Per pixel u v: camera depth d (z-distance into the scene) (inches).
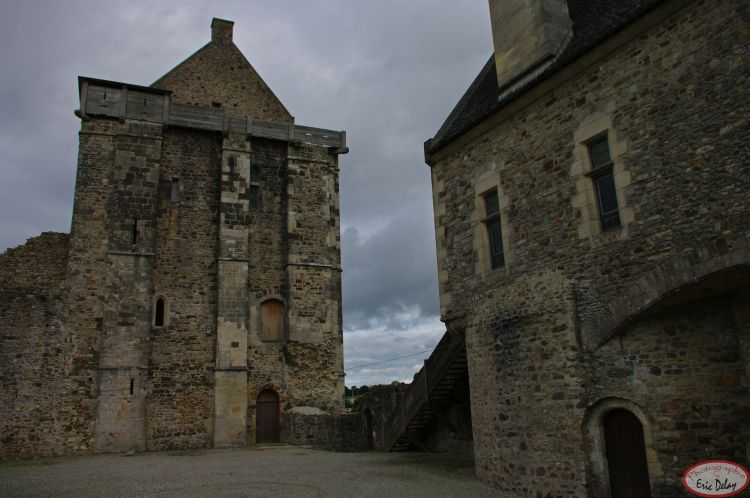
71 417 690.2
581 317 322.7
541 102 369.4
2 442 660.7
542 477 332.2
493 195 409.7
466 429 527.8
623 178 307.9
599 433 308.3
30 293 711.1
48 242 736.3
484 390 390.3
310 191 901.2
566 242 339.0
